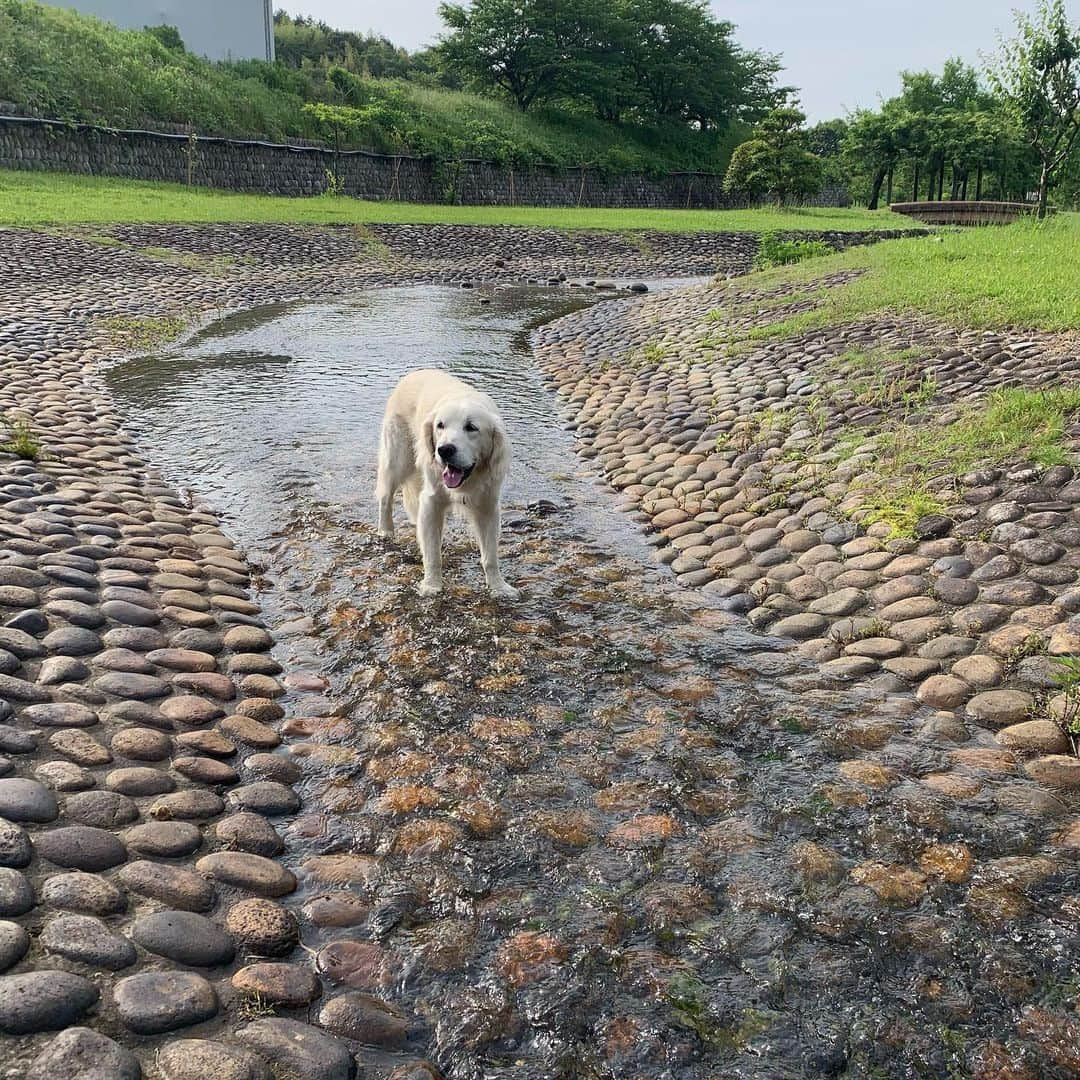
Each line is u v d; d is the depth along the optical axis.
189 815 3.35
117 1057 2.16
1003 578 5.14
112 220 22.95
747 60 73.62
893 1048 2.54
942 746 4.00
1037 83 22.64
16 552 5.19
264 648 4.98
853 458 7.24
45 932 2.52
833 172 75.94
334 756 3.98
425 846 3.38
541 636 5.21
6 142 30.17
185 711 4.05
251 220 26.41
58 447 7.92
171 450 8.89
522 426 10.32
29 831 2.96
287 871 3.22
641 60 66.69
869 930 2.97
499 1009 2.67
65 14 38.53
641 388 11.13
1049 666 4.34
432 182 45.91
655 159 61.56
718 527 6.81
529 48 60.84
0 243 18.62
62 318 14.76
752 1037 2.59
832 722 4.25
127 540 5.95
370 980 2.76
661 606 5.70
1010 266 13.08
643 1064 2.50
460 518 7.17
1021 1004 2.67
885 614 5.19
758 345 11.61
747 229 33.59
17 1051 2.12
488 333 16.77
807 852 3.35
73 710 3.78
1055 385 7.54
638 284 24.69
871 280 13.89
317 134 43.56
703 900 3.12
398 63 70.88
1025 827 3.42
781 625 5.34
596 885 3.20
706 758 3.98
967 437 6.88
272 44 52.72
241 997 2.55
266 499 7.57
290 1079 2.30
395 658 4.87
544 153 51.28
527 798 3.69
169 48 42.16
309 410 10.60
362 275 24.02
